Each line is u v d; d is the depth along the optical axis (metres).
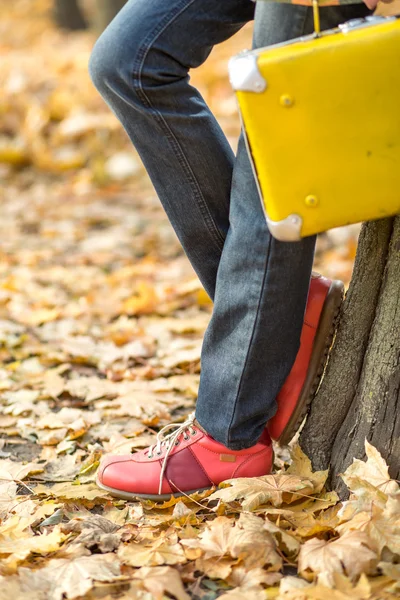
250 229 2.01
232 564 1.96
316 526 2.04
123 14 2.04
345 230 5.62
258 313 2.06
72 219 6.49
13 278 4.92
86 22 15.84
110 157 7.84
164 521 2.18
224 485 2.25
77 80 8.99
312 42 1.74
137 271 5.10
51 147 8.08
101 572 1.91
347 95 1.74
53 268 5.24
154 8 2.00
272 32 1.89
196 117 2.10
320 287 2.23
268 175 1.79
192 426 2.35
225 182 2.16
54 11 15.48
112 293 4.75
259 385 2.16
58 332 4.15
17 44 14.37
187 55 2.06
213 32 2.08
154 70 2.02
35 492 2.45
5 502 2.37
